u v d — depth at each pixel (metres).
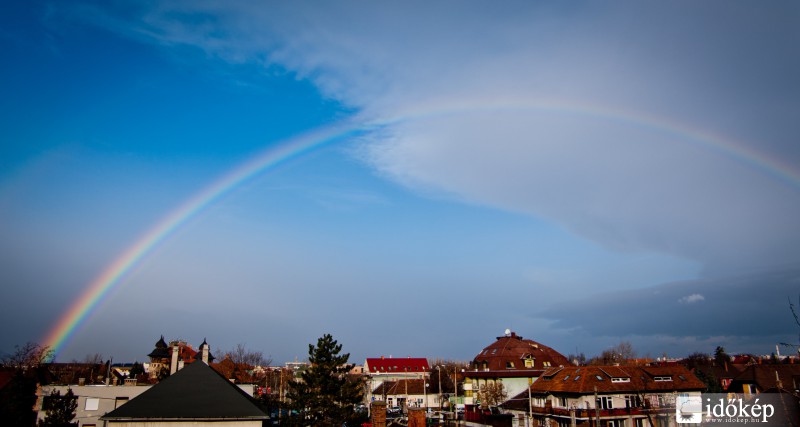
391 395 157.12
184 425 50.00
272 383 156.25
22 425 67.69
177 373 54.75
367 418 81.56
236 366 133.88
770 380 88.31
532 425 80.56
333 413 67.25
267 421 55.16
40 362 94.00
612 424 75.81
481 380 129.62
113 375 143.88
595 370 82.56
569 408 76.88
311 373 68.56
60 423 66.50
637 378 83.31
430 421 101.50
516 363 127.94
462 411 117.62
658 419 76.31
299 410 67.94
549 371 92.38
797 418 41.19
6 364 94.38
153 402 51.22
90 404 78.94
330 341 69.19
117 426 49.66
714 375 134.38
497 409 99.44
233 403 51.94
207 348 69.94
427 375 199.00
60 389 79.19
